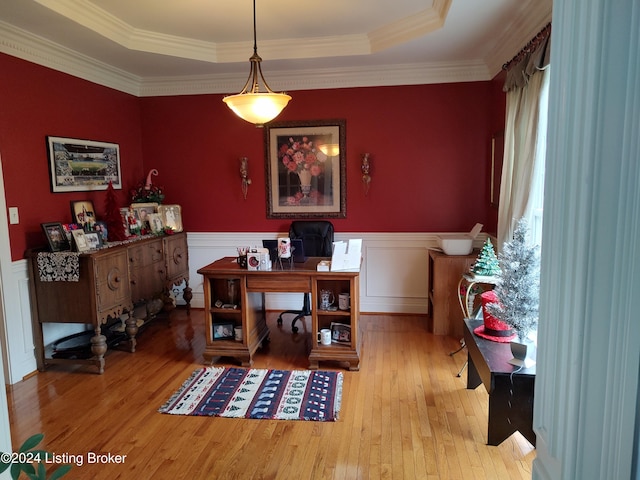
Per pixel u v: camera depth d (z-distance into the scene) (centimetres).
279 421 277
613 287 81
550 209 96
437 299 427
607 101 78
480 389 316
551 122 96
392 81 472
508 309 243
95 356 351
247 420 279
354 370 349
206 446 252
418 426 269
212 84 498
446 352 386
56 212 385
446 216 482
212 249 525
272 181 505
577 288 83
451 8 308
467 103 465
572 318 85
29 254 348
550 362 96
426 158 478
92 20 338
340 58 432
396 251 495
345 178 493
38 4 289
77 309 349
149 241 430
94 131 435
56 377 346
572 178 85
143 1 326
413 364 361
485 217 474
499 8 308
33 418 284
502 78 414
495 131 442
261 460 239
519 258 246
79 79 413
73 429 271
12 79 339
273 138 499
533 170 299
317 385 324
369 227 496
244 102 295
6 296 332
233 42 425
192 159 516
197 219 524
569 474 87
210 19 364
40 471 97
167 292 472
